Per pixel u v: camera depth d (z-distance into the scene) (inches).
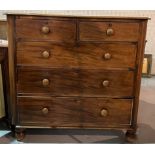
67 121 75.5
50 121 75.4
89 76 71.5
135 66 71.0
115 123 75.9
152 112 99.0
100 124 75.8
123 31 67.8
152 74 137.7
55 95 73.1
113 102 74.0
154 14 123.4
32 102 73.7
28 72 70.9
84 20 66.5
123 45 69.0
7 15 65.6
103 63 70.4
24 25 66.7
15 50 68.9
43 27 66.6
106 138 79.9
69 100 73.6
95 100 73.7
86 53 69.3
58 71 70.9
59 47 68.7
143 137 80.1
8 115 82.2
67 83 72.1
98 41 68.3
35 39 67.9
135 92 73.2
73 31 67.4
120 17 66.1
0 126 84.9
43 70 70.7
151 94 117.9
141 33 68.2
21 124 75.4
